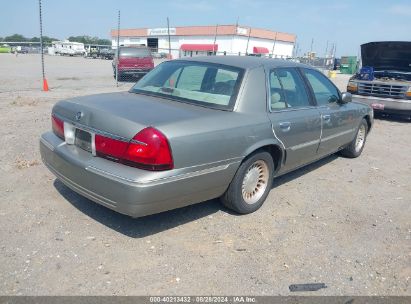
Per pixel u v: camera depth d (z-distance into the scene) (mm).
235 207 3988
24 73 20875
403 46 10734
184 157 3246
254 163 4008
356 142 6551
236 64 4219
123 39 73312
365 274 3229
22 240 3367
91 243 3383
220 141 3510
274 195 4754
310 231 3896
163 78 4422
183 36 61750
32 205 4012
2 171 4898
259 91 4062
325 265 3314
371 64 12016
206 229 3766
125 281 2924
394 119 11461
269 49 60719
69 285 2840
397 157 7055
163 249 3369
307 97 4855
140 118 3252
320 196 4852
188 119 3395
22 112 8719
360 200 4828
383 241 3807
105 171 3188
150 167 3105
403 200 4926
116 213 3934
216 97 3920
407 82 10828
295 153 4590
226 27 54969
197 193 3496
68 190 4398
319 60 29438
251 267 3205
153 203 3166
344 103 5676
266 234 3762
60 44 60281
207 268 3148
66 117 3715
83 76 20375
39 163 5223
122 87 15609
